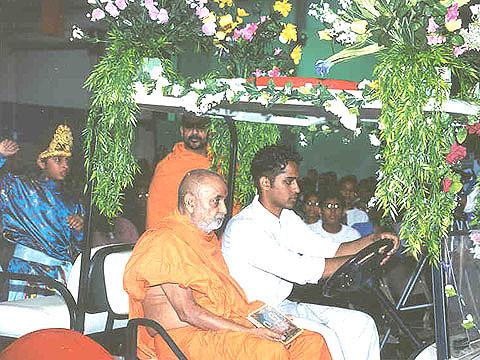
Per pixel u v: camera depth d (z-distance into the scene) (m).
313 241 4.05
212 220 3.53
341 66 6.34
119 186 3.64
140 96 3.54
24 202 4.68
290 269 3.68
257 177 3.82
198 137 4.66
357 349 3.81
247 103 3.45
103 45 6.27
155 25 3.68
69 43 6.43
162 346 3.38
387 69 3.08
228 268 3.72
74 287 3.76
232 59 4.01
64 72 6.40
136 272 3.40
